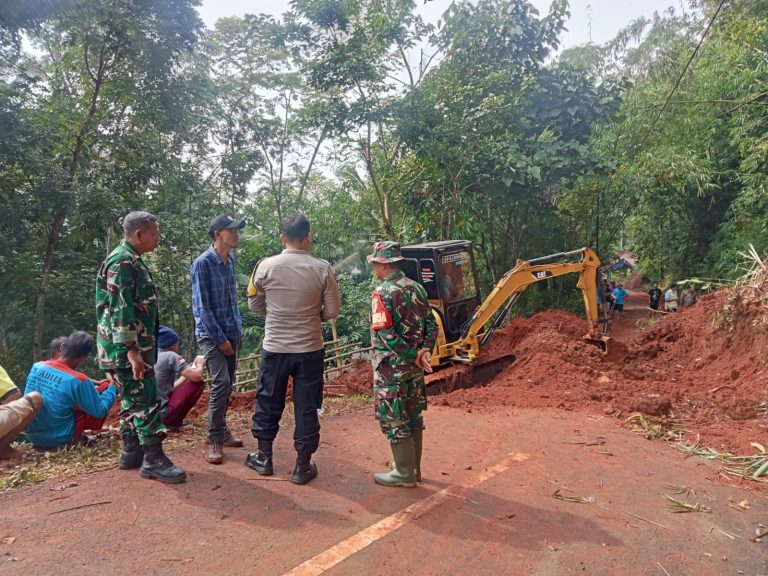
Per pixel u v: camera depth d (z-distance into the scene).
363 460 4.21
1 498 3.37
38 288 11.41
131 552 2.81
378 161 13.04
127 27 11.40
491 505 3.47
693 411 5.78
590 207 15.19
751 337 7.80
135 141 11.88
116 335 3.38
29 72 11.96
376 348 3.64
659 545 3.06
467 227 12.73
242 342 14.52
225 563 2.75
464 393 6.62
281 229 3.75
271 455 3.84
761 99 13.44
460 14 11.97
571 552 2.95
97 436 4.54
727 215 16.73
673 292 16.38
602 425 5.23
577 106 12.38
